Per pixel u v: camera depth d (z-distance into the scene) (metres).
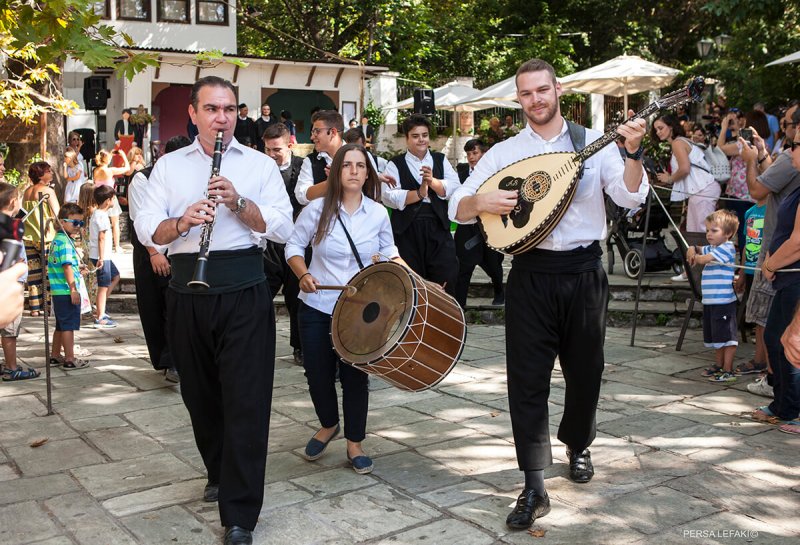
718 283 6.22
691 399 5.82
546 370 3.94
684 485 4.26
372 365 4.02
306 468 4.59
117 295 9.47
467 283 7.64
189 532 3.80
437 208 6.46
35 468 4.63
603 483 4.30
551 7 28.06
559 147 4.03
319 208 4.68
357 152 4.60
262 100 22.70
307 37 27.86
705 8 17.06
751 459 4.63
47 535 3.77
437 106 19.58
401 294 4.11
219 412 3.98
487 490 4.25
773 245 5.17
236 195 3.54
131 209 6.02
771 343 5.11
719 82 19.47
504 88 16.70
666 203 9.59
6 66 10.72
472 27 28.09
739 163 9.02
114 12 21.53
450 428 5.27
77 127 21.06
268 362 3.73
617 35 26.58
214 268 3.65
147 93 21.31
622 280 9.41
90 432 5.25
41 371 6.77
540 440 3.90
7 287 1.56
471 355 7.31
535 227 3.71
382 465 4.62
